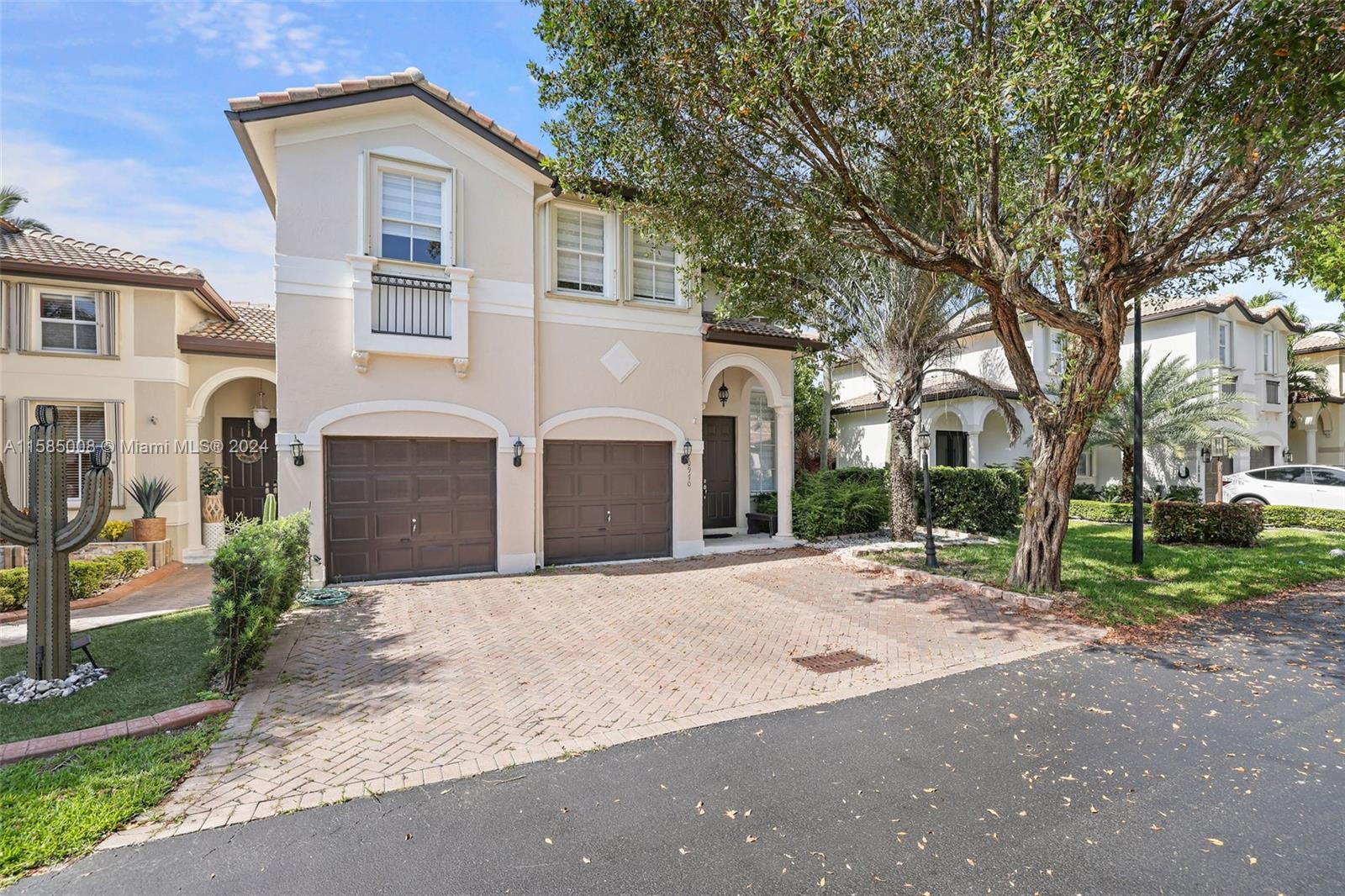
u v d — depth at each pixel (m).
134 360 12.62
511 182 11.20
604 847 3.42
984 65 6.70
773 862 3.30
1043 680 6.08
